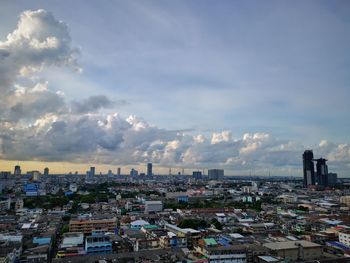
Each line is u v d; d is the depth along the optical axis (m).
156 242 179.00
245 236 199.25
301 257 158.00
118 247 175.50
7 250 147.75
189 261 140.12
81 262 139.75
